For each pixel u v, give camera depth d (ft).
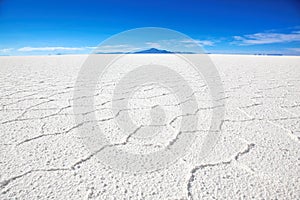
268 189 2.99
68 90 9.54
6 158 3.74
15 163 3.58
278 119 5.96
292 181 3.17
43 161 3.67
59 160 3.72
